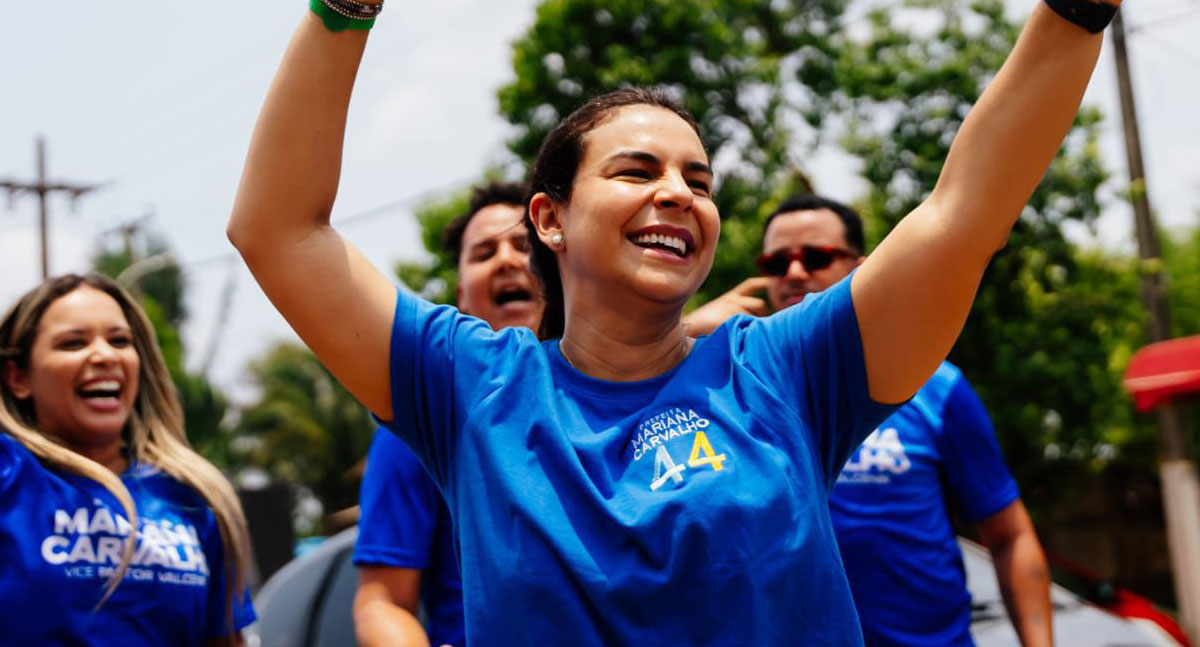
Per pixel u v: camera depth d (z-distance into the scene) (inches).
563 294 94.4
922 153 573.0
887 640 136.1
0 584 123.0
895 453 141.6
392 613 129.0
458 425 81.7
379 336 83.4
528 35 627.2
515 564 75.0
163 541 133.6
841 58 613.6
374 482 134.4
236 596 142.9
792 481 76.4
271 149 81.8
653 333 85.3
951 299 77.6
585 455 77.3
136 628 128.7
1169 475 477.4
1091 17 74.7
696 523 73.3
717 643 72.1
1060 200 591.5
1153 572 840.9
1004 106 76.6
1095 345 624.1
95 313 140.1
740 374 80.4
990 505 146.2
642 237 83.0
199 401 1190.3
